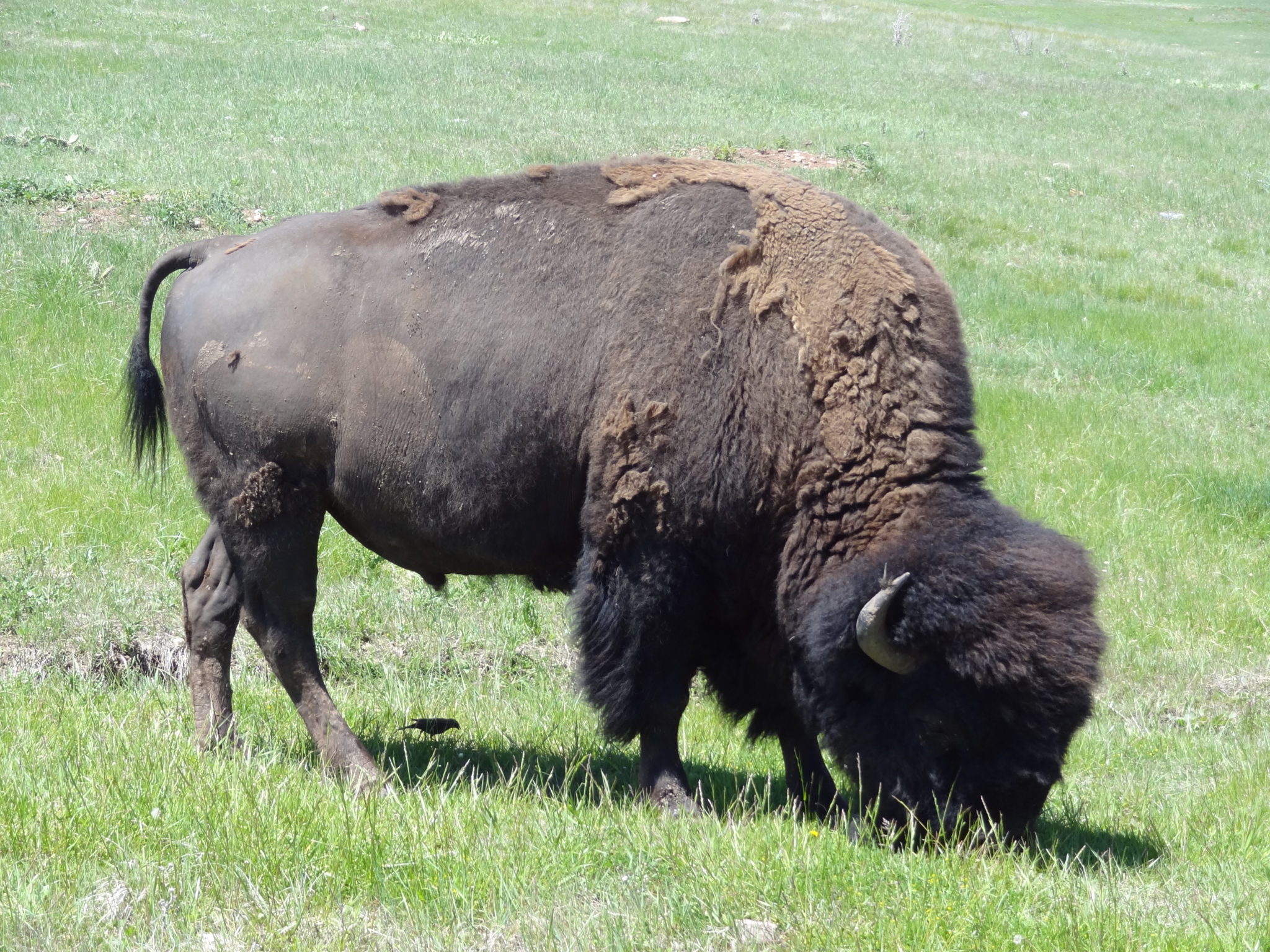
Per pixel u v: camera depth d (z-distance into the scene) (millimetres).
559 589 15312
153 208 39188
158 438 16406
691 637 14008
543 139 59594
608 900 10719
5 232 35250
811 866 11391
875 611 12125
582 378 13727
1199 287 49938
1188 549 26359
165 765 13203
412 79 74812
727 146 60750
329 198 43438
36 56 70312
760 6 130375
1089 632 12133
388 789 13367
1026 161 68562
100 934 9734
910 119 77562
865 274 13430
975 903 10719
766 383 13297
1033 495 28109
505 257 14188
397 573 22719
